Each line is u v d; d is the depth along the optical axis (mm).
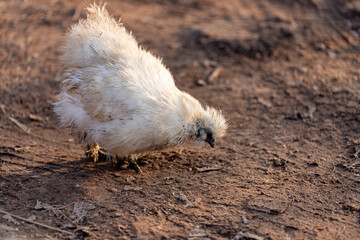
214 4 16781
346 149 8547
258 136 9406
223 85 11648
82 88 7305
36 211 6734
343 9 15477
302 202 6938
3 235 6066
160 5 16750
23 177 7668
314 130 9414
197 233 6207
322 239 6039
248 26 14641
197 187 7492
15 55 12523
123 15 15227
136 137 7004
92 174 7887
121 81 7125
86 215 6660
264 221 6457
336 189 7289
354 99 10289
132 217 6605
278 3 16703
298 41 13500
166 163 8430
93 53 7645
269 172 7926
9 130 9562
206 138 7723
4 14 14438
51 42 13242
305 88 11055
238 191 7293
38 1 15438
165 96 7289
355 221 6457
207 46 13594
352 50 13141
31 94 10914
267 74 12000
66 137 9516
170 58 12984
